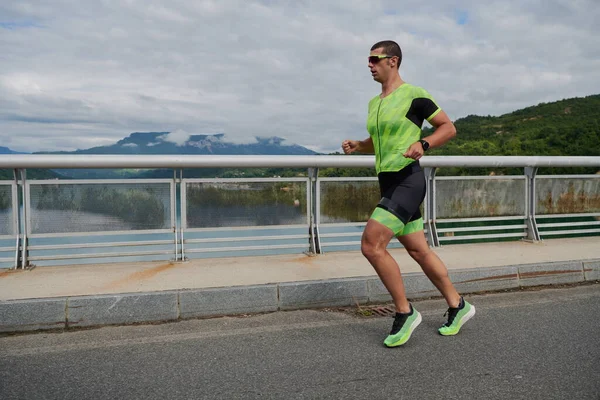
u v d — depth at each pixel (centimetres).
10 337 401
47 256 592
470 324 429
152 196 626
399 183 369
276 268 571
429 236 719
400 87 371
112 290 468
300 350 365
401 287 370
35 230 595
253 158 628
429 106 360
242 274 539
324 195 678
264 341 387
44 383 307
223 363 340
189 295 452
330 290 488
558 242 753
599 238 791
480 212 747
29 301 418
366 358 347
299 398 283
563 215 791
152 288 475
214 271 557
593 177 808
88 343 384
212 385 303
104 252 613
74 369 331
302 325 429
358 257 638
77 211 606
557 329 412
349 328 420
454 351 360
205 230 638
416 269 564
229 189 646
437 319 444
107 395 289
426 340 387
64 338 397
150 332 411
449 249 693
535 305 488
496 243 745
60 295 447
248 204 653
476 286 545
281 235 658
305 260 621
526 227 774
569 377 311
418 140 369
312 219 676
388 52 376
